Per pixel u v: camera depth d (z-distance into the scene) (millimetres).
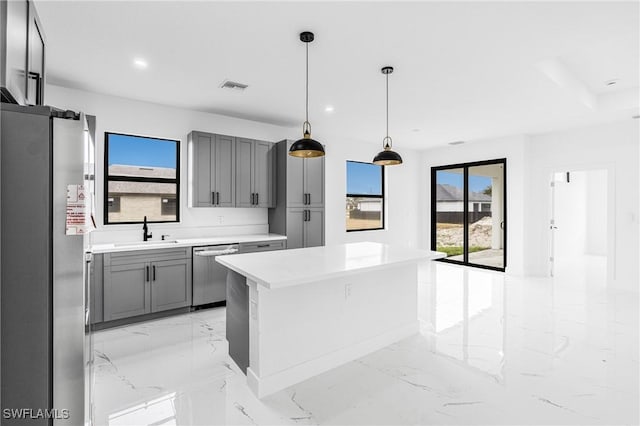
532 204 5848
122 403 2113
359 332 2803
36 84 1712
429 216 7277
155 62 2967
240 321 2521
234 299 2643
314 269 2250
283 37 2531
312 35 2486
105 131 3793
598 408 2012
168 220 4285
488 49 2719
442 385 2309
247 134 4879
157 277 3617
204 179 4203
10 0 1274
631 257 4820
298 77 3305
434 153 7160
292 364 2375
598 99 4445
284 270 2215
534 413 1973
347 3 2115
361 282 2822
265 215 5113
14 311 1289
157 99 3963
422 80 3367
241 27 2393
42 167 1321
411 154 7262
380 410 2037
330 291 2607
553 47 2686
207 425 1903
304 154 2984
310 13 2221
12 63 1300
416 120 4887
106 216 3850
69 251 1379
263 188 4766
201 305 4062
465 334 3229
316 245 5043
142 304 3518
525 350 2848
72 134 1381
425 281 5426
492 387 2268
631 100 4160
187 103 4109
